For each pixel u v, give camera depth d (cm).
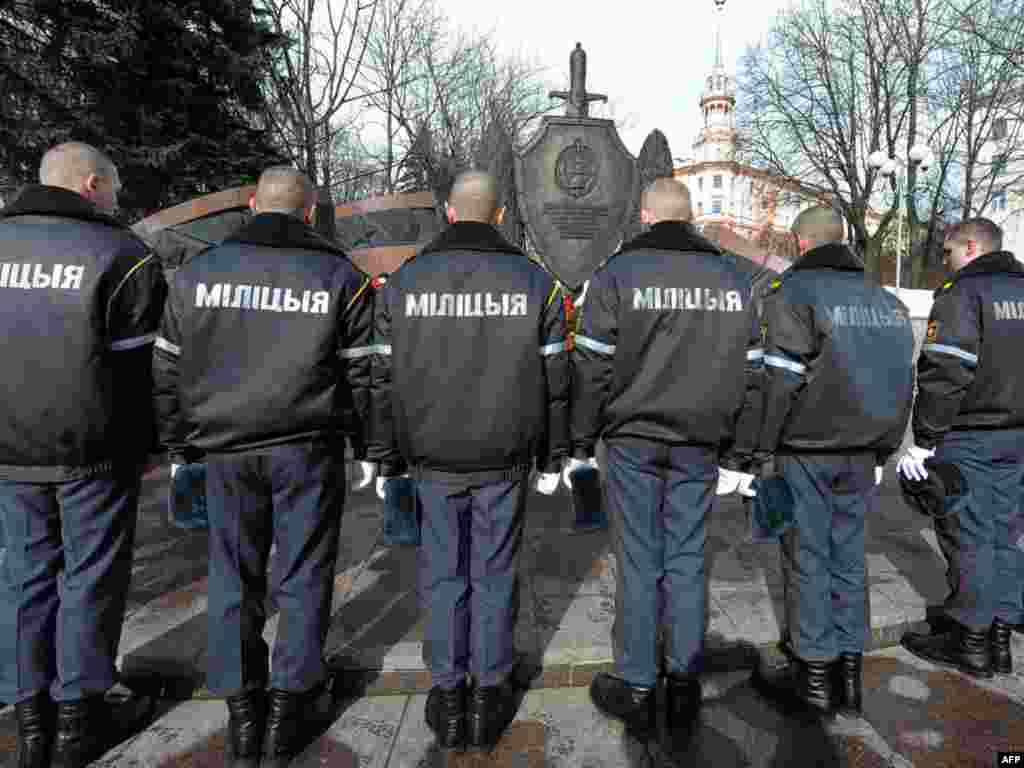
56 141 819
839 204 2227
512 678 231
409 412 197
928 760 197
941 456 259
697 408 204
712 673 247
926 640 261
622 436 213
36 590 195
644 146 663
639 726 207
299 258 194
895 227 2069
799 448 221
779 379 215
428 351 193
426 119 2019
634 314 203
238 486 193
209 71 995
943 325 242
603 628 257
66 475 191
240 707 197
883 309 222
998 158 1956
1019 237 2616
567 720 216
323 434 197
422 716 219
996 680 243
